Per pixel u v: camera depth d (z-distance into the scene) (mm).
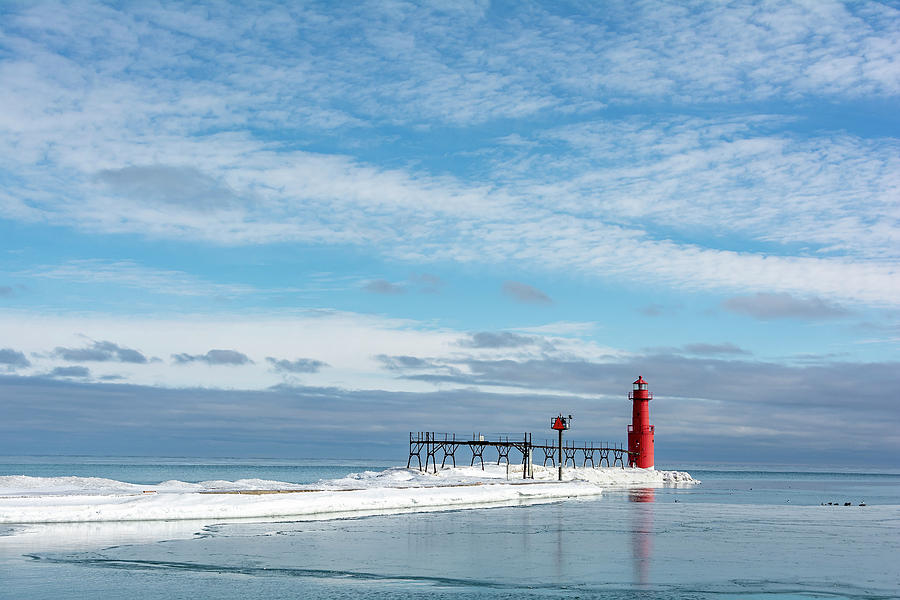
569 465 109000
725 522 44500
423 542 32312
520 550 30516
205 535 32656
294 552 28734
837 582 24547
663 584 23875
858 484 134625
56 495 43688
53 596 21062
